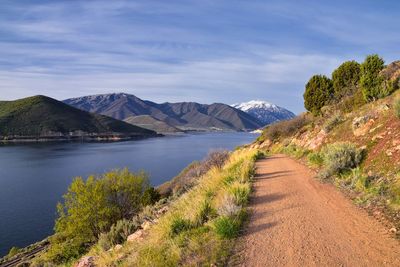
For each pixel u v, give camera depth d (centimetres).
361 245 526
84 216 2031
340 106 2211
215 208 767
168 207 1242
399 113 1001
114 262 703
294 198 857
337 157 1070
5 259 2877
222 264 500
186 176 2686
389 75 1911
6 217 4522
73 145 18375
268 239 585
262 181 1167
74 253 1867
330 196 842
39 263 1925
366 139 1115
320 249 525
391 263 459
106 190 2253
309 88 3319
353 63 2842
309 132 2308
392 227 576
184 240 616
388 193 729
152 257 569
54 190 6219
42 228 4075
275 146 3419
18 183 6919
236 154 2158
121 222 1204
